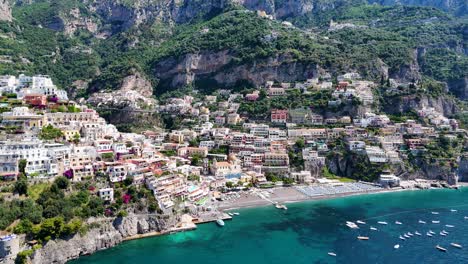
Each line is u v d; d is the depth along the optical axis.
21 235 156.75
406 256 177.25
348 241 193.50
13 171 180.00
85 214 177.62
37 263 154.50
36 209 167.38
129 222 189.12
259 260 171.12
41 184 182.25
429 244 190.75
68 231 166.25
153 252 175.75
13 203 166.12
